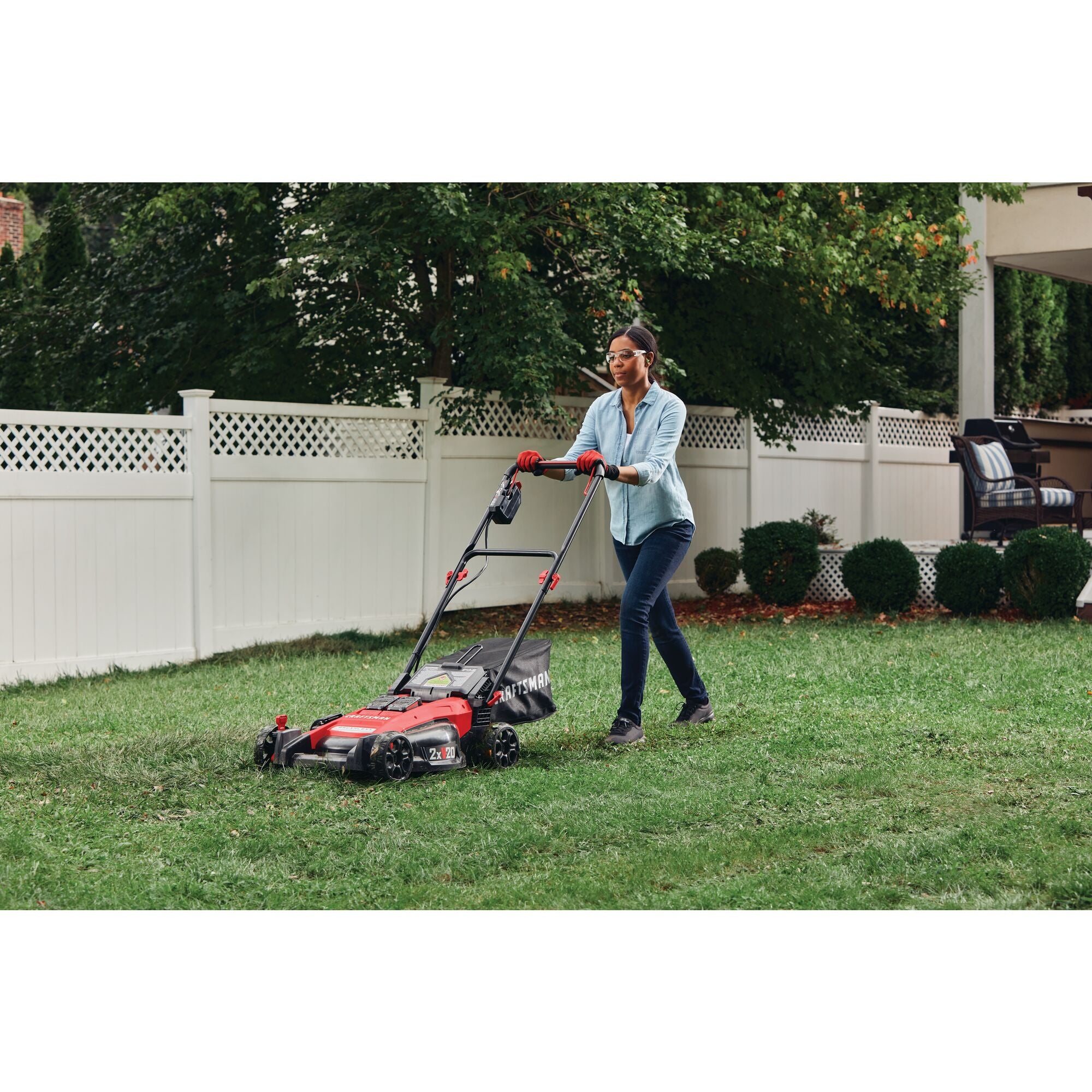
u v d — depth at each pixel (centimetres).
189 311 1314
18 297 1401
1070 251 1489
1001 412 1914
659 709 750
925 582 1356
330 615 1160
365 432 1186
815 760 606
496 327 1110
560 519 1351
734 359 1313
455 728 586
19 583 960
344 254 1062
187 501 1057
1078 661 888
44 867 454
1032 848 463
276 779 565
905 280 1280
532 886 433
